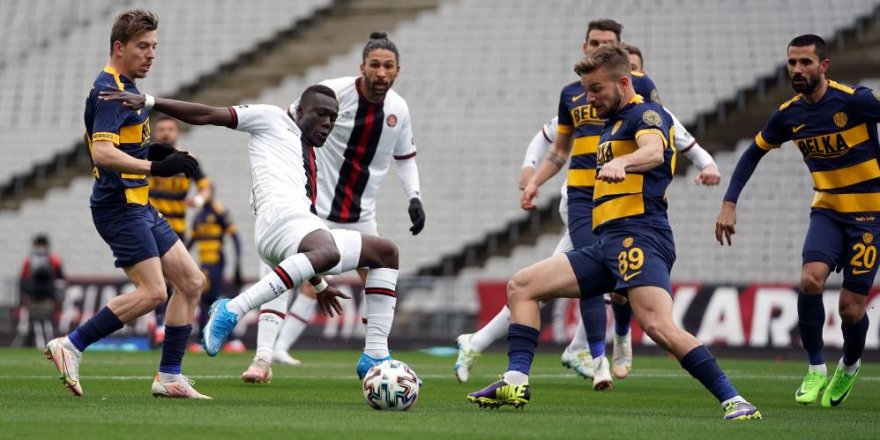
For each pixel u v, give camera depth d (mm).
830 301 54688
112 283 64375
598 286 21531
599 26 31250
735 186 27359
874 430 19422
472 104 79000
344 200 30609
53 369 37000
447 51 83062
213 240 56688
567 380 36094
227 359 48156
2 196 83688
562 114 31891
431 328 62031
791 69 26141
